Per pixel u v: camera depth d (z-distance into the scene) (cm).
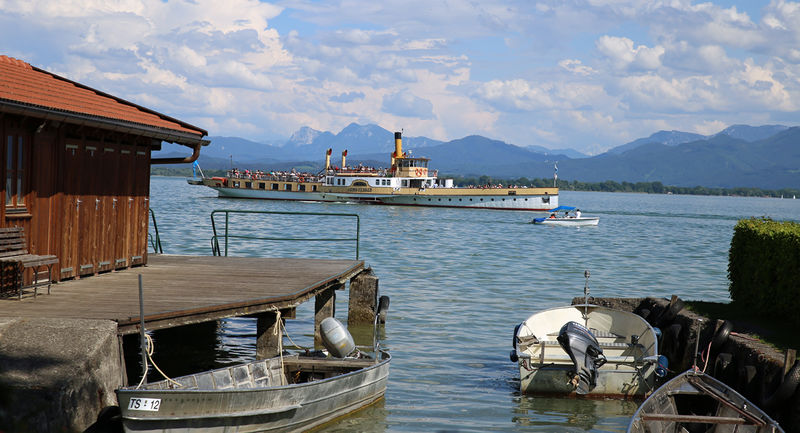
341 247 4228
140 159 1716
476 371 1527
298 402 1064
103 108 1441
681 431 1071
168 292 1339
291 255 3728
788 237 1411
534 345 1467
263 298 1298
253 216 7250
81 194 1452
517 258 4019
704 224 9106
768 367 1110
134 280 1481
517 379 1471
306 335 1888
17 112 1149
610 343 1510
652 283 3116
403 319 2078
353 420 1195
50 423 768
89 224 1491
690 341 1457
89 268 1500
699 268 3803
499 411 1261
